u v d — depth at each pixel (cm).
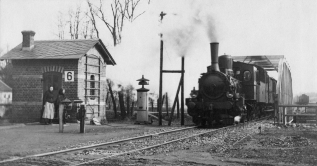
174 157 998
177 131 1800
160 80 2312
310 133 1719
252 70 2500
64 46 2350
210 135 1588
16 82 2311
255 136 1575
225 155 1035
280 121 2570
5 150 1086
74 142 1308
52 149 1118
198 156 1017
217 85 2172
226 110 2177
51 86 2270
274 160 959
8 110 2380
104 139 1416
